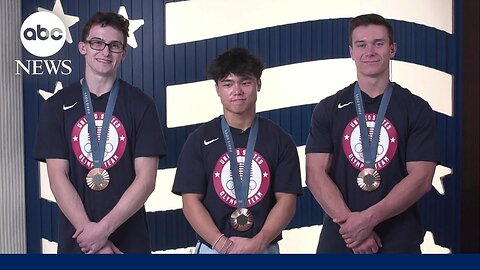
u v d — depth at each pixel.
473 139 3.30
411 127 2.60
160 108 3.22
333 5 3.24
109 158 2.64
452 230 3.30
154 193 3.22
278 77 3.24
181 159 2.58
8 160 3.17
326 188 2.59
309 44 3.24
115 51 2.65
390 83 2.68
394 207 2.51
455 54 3.28
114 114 2.66
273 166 2.56
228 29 3.23
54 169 2.60
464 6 3.28
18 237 3.20
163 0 3.21
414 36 3.26
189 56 3.23
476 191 3.30
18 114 3.18
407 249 2.61
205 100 3.23
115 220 2.54
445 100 3.29
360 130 2.63
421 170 2.56
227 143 2.57
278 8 3.23
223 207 2.54
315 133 2.67
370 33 2.60
